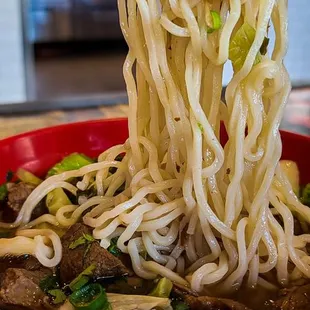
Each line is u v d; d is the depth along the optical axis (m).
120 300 0.24
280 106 0.25
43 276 0.26
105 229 0.27
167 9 0.25
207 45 0.24
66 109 0.46
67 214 0.31
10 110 0.45
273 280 0.27
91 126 0.37
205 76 0.26
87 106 0.46
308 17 0.94
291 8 0.93
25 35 0.86
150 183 0.27
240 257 0.26
